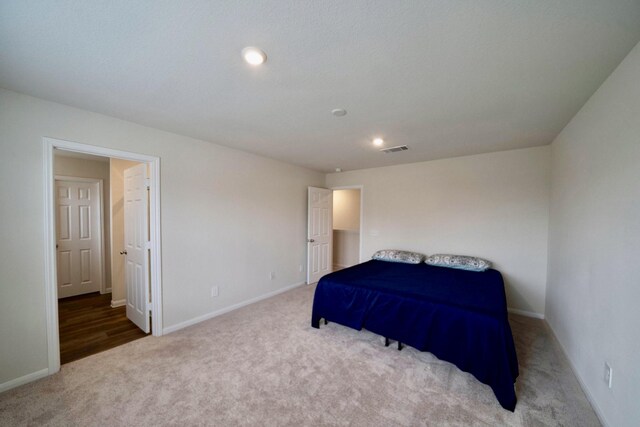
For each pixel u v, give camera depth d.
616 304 1.47
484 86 1.71
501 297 2.29
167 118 2.33
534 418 1.61
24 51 1.37
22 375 1.90
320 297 2.87
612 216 1.54
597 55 1.38
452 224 3.79
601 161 1.69
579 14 1.08
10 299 1.86
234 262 3.43
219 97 1.91
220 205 3.24
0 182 1.80
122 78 1.65
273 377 2.01
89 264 4.21
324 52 1.36
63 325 2.99
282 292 4.20
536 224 3.19
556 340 2.59
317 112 2.16
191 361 2.22
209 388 1.88
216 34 1.23
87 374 2.03
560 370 2.10
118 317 3.22
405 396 1.81
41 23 1.16
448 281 2.81
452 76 1.59
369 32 1.21
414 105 2.01
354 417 1.62
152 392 1.83
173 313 2.80
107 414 1.63
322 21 1.14
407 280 2.85
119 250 3.64
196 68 1.53
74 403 1.72
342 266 6.45
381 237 4.49
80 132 2.14
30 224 1.93
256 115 2.24
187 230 2.91
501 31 1.19
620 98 1.46
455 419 1.61
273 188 4.02
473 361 1.91
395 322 2.34
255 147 3.30
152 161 2.60
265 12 1.09
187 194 2.90
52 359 2.03
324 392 1.84
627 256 1.38
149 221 2.70
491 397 1.80
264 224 3.88
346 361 2.24
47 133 1.98
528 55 1.37
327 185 5.27
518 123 2.38
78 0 1.03
